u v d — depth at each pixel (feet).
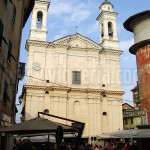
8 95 54.75
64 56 121.29
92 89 118.01
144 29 83.87
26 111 108.17
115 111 122.21
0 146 45.65
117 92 123.54
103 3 147.23
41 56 119.03
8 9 50.01
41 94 112.37
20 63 73.46
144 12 81.87
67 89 114.32
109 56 131.34
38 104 110.73
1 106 47.65
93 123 114.42
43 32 124.26
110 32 141.18
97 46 128.16
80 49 126.72
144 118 77.87
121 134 48.39
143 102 79.92
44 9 129.39
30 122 32.71
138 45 84.53
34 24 124.98
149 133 44.98
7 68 51.88
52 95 113.39
